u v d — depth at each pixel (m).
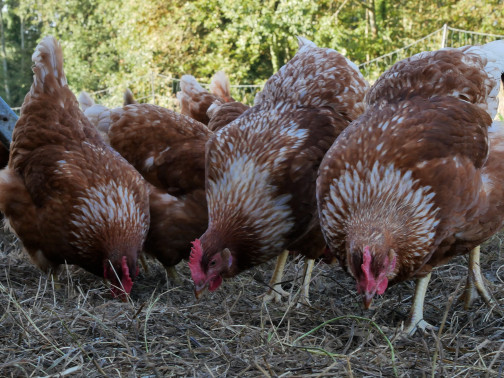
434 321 1.29
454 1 6.05
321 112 1.35
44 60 1.45
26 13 10.26
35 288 1.43
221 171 1.30
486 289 1.35
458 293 1.38
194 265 1.28
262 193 1.28
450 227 1.16
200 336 1.20
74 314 1.23
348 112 1.38
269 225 1.29
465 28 5.90
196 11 6.48
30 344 1.15
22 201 1.41
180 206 1.48
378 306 1.31
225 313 1.28
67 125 1.44
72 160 1.40
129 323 1.22
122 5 7.18
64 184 1.38
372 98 1.29
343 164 1.16
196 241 1.29
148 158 1.51
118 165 1.43
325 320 1.28
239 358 1.11
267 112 1.35
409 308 1.33
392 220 1.13
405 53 5.29
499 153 1.21
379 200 1.13
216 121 1.66
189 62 6.50
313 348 1.14
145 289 1.50
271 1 5.92
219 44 6.24
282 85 1.39
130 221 1.39
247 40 6.03
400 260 1.14
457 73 1.24
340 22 6.14
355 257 1.11
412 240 1.13
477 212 1.18
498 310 1.28
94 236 1.38
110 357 1.11
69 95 1.47
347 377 1.06
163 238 1.49
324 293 1.44
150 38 6.48
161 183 1.50
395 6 6.17
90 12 9.10
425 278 1.25
